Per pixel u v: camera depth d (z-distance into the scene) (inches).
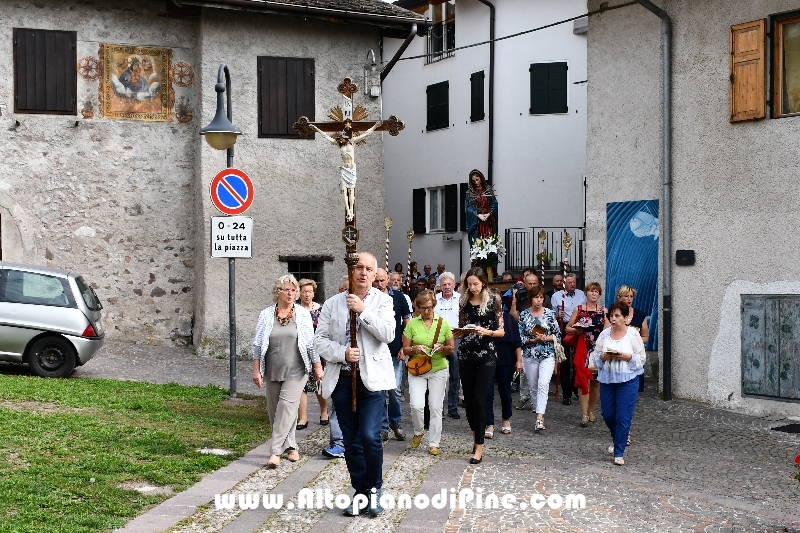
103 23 780.0
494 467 402.0
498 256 818.2
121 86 785.6
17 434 398.0
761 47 568.4
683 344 615.2
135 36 788.6
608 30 695.1
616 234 693.3
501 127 1080.2
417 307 429.4
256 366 389.1
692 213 610.5
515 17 1072.8
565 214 1069.8
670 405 598.5
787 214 555.2
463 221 1116.5
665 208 622.2
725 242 589.9
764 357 564.4
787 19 560.7
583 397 523.8
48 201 765.9
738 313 580.7
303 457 406.6
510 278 743.7
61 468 346.6
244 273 789.9
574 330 524.1
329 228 818.2
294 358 386.0
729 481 401.7
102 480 336.8
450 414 538.6
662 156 626.5
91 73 776.9
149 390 559.5
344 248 821.9
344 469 383.2
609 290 701.3
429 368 422.9
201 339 773.9
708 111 601.6
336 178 821.2
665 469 421.1
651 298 677.3
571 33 1062.4
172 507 311.4
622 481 382.6
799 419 544.7
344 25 825.5
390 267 1235.2
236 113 794.2
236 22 794.2
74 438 399.9
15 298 601.9
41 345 602.5
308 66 814.5
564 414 566.6
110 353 736.3
